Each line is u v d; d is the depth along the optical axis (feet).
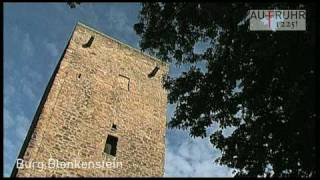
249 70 39.60
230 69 40.57
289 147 35.78
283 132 36.40
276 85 37.73
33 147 55.16
